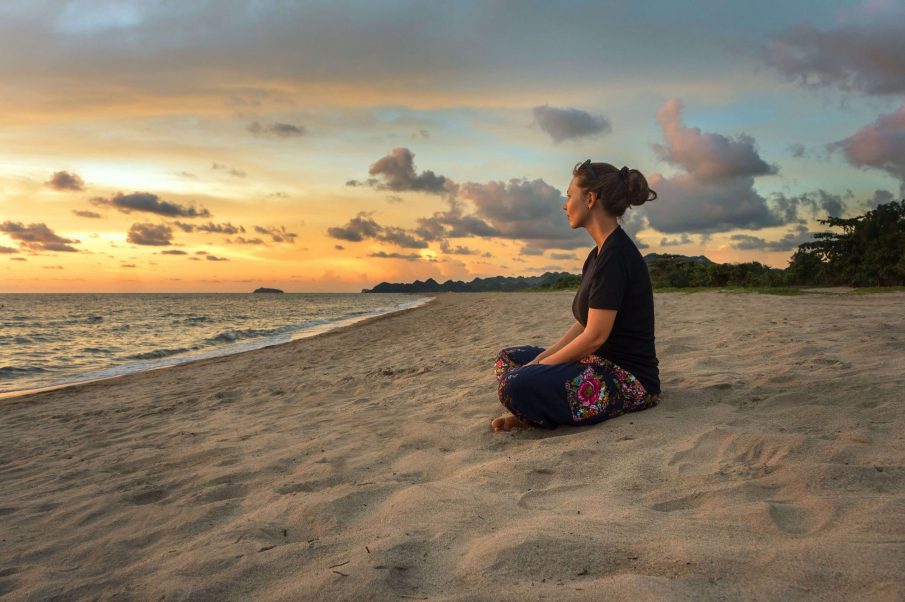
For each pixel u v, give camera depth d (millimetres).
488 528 1700
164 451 3520
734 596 1179
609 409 2832
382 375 5996
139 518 2270
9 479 3303
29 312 46500
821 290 21750
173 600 1466
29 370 10852
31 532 2252
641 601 1174
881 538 1358
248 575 1560
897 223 35594
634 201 2830
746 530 1502
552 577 1344
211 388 7008
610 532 1559
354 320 26672
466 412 3555
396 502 2002
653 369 2961
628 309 2852
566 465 2258
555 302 21750
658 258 48938
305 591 1414
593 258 2953
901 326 5512
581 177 2869
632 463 2197
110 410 5879
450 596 1311
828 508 1582
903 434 2199
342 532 1818
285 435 3592
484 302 31828
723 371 3730
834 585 1183
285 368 8430
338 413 4242
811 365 3635
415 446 2914
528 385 2760
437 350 8148
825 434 2314
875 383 2959
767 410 2785
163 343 16562
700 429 2541
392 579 1436
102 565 1841
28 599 1600
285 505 2111
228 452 3270
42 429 5094
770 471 1956
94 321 31391
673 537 1491
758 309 9383
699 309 10070
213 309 55156
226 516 2166
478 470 2334
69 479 3115
